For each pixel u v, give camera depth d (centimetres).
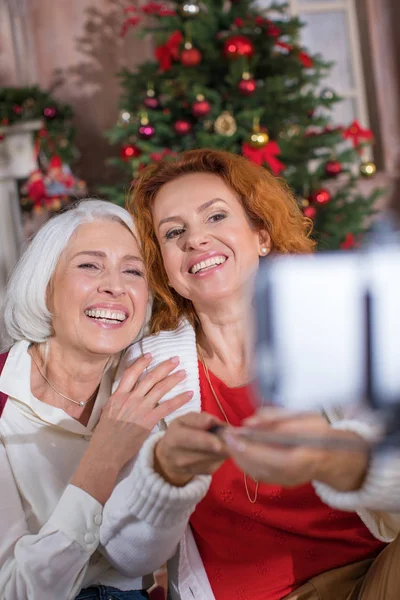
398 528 131
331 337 49
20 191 423
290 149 338
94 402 150
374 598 116
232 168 149
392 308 49
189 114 342
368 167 368
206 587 136
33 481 136
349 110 491
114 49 458
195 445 90
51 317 144
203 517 137
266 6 477
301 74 359
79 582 122
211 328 146
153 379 135
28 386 141
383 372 49
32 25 448
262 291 51
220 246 143
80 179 455
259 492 132
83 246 142
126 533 117
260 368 51
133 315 144
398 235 50
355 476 79
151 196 154
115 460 125
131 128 343
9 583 118
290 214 159
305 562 134
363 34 489
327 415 73
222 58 335
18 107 393
